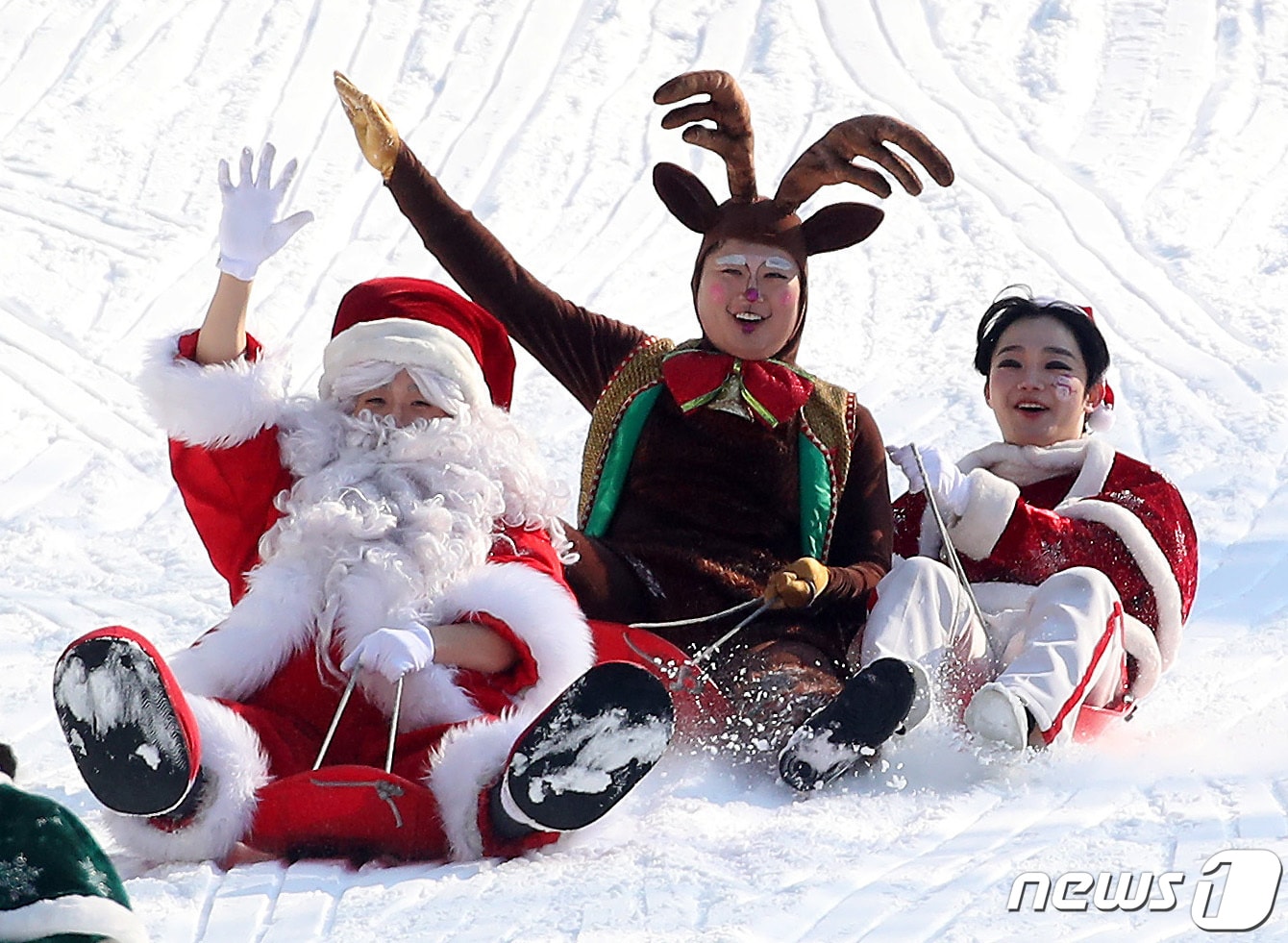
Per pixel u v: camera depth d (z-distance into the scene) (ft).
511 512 33.22
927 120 108.58
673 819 30.89
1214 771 33.40
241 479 32.76
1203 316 82.53
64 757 36.45
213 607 50.65
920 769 34.30
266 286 84.84
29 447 66.18
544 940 25.03
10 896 20.18
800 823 30.60
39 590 52.37
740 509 37.81
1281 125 108.88
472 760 28.99
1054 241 92.17
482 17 119.85
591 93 110.63
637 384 38.75
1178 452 63.87
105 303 81.92
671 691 34.09
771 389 37.40
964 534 38.65
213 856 28.94
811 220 38.50
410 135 104.78
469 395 33.37
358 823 28.86
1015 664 34.91
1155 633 38.68
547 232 93.35
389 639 30.04
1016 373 41.27
